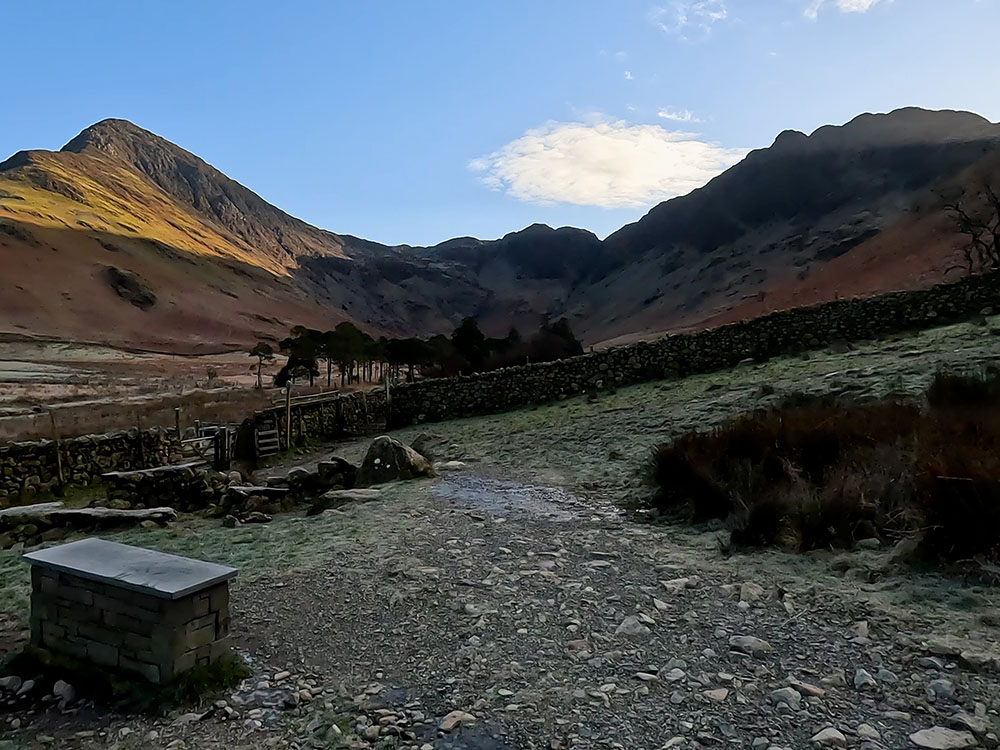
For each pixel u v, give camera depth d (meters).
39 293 137.62
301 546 8.29
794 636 5.02
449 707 4.17
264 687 4.55
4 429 21.09
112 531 9.76
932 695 4.04
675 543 7.86
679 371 20.47
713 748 3.61
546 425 17.33
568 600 6.03
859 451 8.52
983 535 5.98
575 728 3.86
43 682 4.66
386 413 23.66
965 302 18.12
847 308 19.22
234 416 26.34
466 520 9.23
